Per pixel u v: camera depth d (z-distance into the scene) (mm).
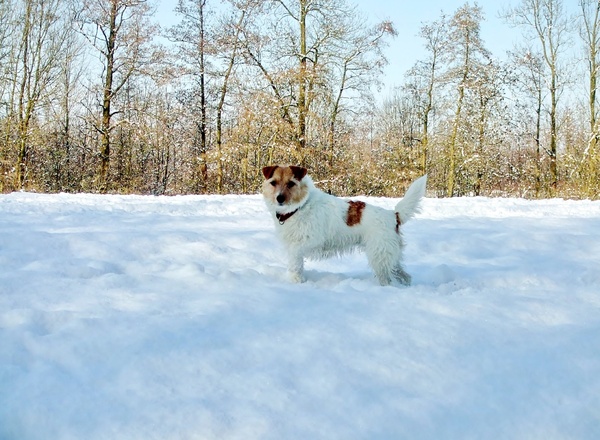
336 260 6484
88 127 26281
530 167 28484
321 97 23781
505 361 2938
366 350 3055
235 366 2852
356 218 5145
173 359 2904
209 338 3195
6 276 4758
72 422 2318
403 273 5246
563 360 2955
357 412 2400
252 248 6691
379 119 32469
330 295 4270
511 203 13156
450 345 3145
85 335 3256
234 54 23875
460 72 26906
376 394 2564
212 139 27859
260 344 3125
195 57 24219
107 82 23000
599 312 3857
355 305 3928
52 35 23797
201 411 2387
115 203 11547
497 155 28891
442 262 6309
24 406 2430
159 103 24828
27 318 3549
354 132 25922
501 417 2387
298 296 4227
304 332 3318
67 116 28078
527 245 7188
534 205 12734
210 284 4625
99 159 24547
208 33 24109
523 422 2346
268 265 5637
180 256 6129
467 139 27266
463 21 26328
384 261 5047
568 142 27453
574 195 24000
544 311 3836
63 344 3094
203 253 6277
